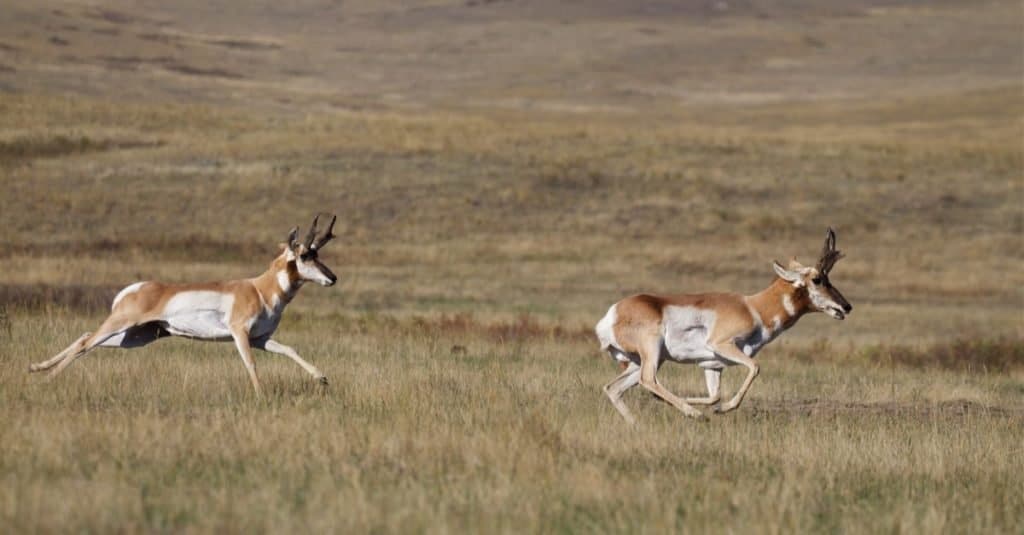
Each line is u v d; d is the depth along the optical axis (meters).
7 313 57.97
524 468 26.56
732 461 30.23
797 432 33.56
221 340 37.34
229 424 30.14
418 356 51.50
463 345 58.69
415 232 130.62
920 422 39.28
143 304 37.03
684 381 47.78
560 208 140.75
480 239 129.62
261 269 106.50
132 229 124.88
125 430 28.06
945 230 141.25
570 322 82.50
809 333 88.50
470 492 24.48
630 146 169.38
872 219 142.88
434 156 155.38
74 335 49.25
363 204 137.38
